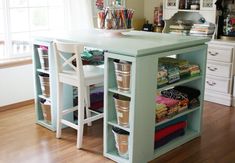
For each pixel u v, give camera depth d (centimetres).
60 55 288
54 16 425
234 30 420
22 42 399
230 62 395
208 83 418
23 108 385
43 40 312
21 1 389
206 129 331
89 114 324
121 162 259
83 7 422
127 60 240
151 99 256
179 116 292
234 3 427
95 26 454
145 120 256
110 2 464
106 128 267
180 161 268
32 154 272
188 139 304
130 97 247
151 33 343
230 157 274
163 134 285
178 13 493
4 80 371
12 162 258
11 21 385
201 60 305
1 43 387
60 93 296
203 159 271
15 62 377
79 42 278
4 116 357
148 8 514
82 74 276
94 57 334
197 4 439
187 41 281
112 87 263
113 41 279
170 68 277
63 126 324
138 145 255
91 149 284
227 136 315
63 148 284
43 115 335
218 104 409
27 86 396
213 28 429
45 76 316
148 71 247
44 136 308
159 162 266
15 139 300
